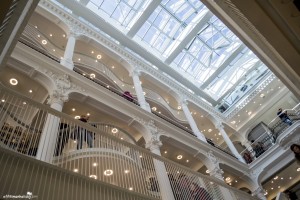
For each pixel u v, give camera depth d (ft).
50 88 35.50
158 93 68.39
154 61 78.18
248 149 70.74
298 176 61.46
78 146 28.89
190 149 50.60
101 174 30.63
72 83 38.37
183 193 30.96
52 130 25.25
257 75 80.74
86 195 20.38
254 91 74.23
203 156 51.52
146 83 66.28
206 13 74.69
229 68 86.07
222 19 14.94
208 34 80.64
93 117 42.42
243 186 60.18
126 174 30.96
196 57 83.82
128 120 43.68
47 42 51.01
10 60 34.60
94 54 59.57
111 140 30.37
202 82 86.48
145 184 29.53
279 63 15.80
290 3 12.67
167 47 80.07
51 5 53.31
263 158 59.82
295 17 13.01
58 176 19.81
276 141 58.23
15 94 22.62
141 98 51.39
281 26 13.38
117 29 71.41
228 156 56.95
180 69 84.17
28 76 36.22
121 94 52.13
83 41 55.57
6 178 17.11
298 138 55.06
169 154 51.44
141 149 30.27
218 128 71.10
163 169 33.04
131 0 71.51
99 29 70.38
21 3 11.93
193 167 55.52
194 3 75.15
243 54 83.87
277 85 72.18
